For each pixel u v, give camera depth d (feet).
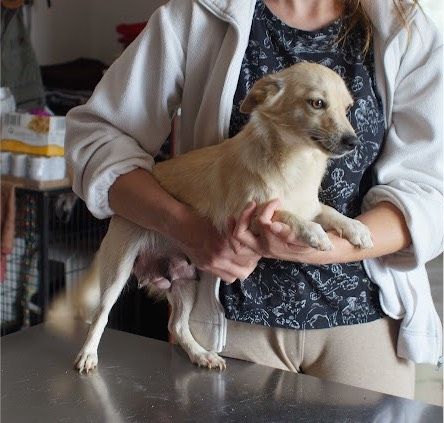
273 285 4.44
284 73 4.45
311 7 4.54
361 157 4.46
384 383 4.64
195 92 4.62
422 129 4.44
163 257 4.93
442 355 4.78
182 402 4.09
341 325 4.53
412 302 4.59
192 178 4.72
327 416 3.92
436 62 4.42
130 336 5.23
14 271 10.02
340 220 4.22
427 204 4.32
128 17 12.79
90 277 6.57
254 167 4.40
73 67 11.94
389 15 4.41
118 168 4.42
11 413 3.92
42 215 9.48
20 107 10.84
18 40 10.98
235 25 4.33
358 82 4.47
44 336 5.19
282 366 4.65
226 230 4.17
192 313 4.78
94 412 3.94
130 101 4.57
